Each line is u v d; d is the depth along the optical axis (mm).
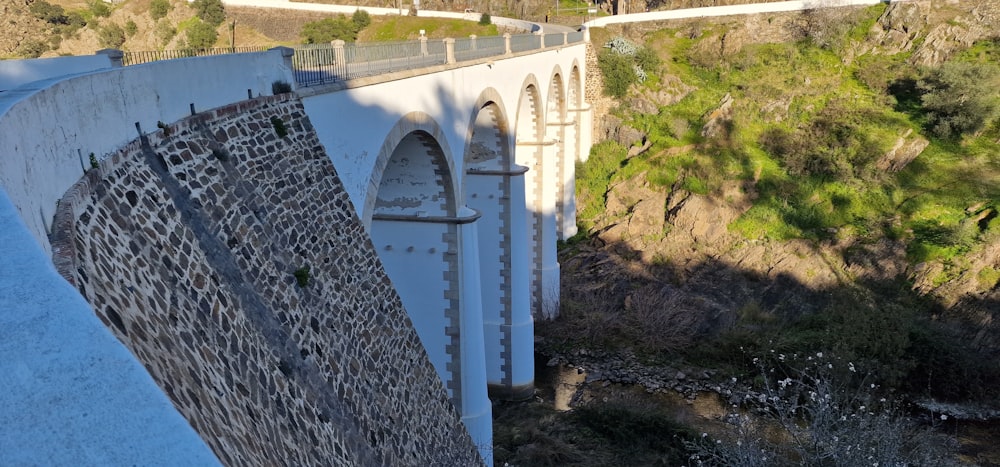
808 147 32094
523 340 22188
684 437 18781
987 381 21422
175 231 8273
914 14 35844
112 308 6016
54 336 2996
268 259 9984
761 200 30844
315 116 12219
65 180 6645
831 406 15484
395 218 17281
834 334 23125
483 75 18922
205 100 10070
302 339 9953
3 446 2543
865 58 36188
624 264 30156
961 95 30766
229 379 7609
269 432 7664
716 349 24172
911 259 26281
